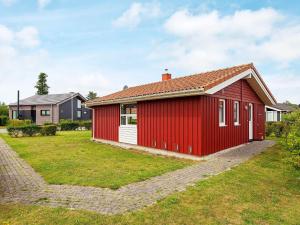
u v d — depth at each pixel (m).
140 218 4.65
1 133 27.05
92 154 11.99
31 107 44.91
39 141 18.27
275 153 11.09
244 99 13.77
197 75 14.44
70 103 44.91
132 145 14.19
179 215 4.80
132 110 14.49
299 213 5.01
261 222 4.59
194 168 8.57
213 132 10.66
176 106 11.09
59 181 7.21
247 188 6.38
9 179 7.61
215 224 4.47
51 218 4.64
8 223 4.46
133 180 7.17
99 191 6.28
